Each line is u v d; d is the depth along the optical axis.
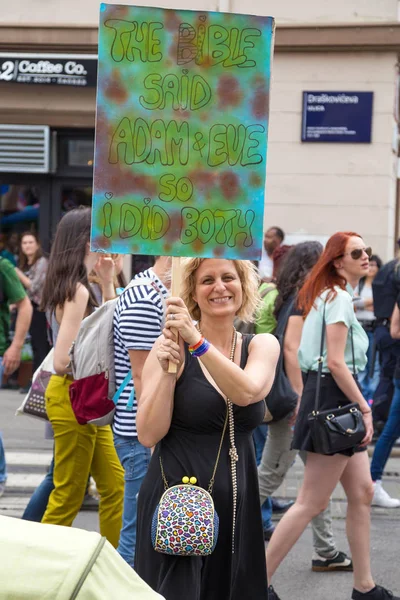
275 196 15.15
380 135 14.84
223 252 4.21
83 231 6.12
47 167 15.66
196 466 4.12
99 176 4.15
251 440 4.30
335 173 14.98
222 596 4.18
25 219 16.05
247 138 4.19
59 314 6.12
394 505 8.69
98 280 6.50
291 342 7.09
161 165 4.17
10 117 15.67
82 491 6.06
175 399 4.12
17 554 2.40
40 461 10.23
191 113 4.16
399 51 14.71
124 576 2.49
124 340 5.23
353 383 5.75
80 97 15.55
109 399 5.56
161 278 5.52
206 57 4.15
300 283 7.23
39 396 6.43
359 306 13.03
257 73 4.18
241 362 4.30
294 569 6.91
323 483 5.77
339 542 7.59
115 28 4.11
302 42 14.78
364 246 5.96
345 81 14.85
